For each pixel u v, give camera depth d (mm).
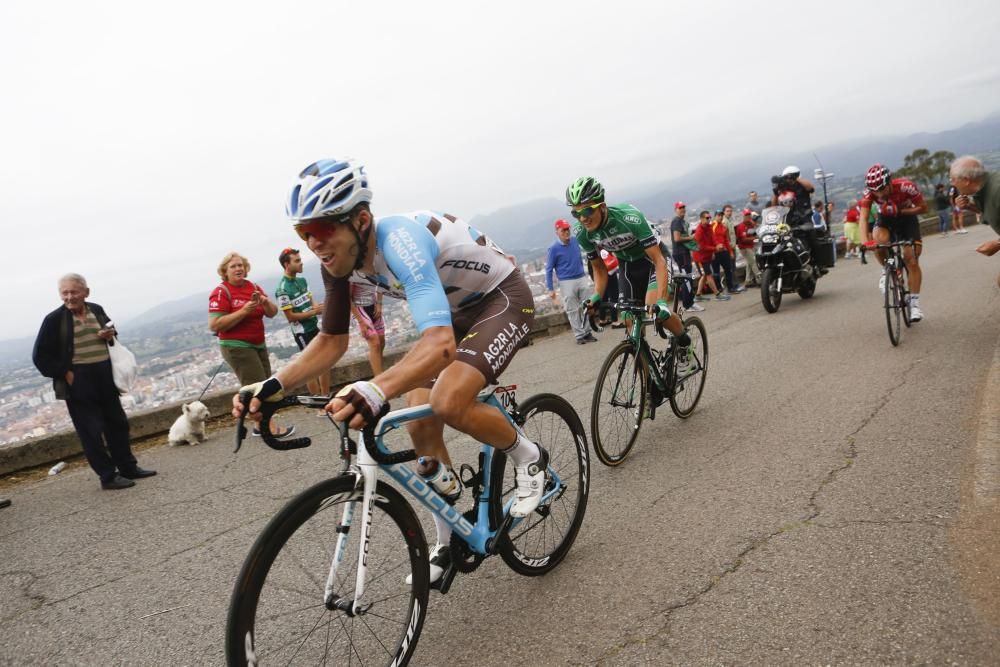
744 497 3123
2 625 2893
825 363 5562
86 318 4812
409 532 2133
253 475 4762
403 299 2326
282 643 1785
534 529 2637
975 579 2127
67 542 3857
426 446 2344
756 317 8875
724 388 5281
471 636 2295
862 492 2961
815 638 1971
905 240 6230
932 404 4059
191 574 3189
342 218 1938
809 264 9258
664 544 2768
